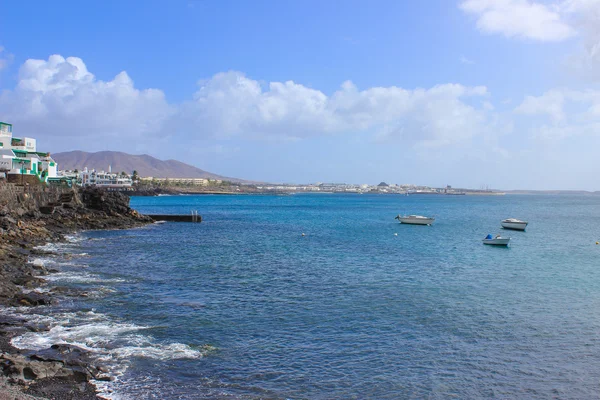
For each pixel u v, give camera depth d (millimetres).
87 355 22891
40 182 97375
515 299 36125
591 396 20500
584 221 134875
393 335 27422
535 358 24391
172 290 37312
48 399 18000
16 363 19906
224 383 20828
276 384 20906
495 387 21125
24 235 61812
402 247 68375
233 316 30594
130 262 50125
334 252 61469
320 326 28828
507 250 66938
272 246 67250
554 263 54812
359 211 186500
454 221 133375
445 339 26891
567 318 31219
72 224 84000
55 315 29109
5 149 96438
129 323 28422
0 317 28000
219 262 51625
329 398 19828
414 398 20016
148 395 19391
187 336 26516
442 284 41312
